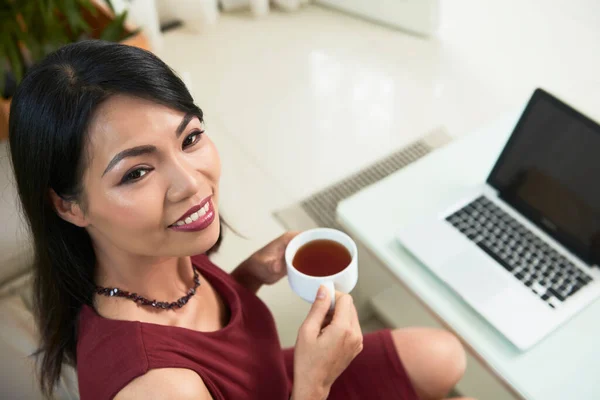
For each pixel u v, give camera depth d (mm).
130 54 688
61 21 1863
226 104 2438
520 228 1236
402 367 1154
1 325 1126
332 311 905
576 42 2559
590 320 1087
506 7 2807
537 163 1212
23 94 668
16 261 1209
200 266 998
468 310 1126
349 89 2465
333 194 2020
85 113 646
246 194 2027
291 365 1174
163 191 713
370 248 1263
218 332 870
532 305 1101
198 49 2738
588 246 1153
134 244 745
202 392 767
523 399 1007
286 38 2771
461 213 1275
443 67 2521
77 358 816
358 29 2797
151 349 762
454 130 2236
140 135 673
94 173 681
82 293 831
